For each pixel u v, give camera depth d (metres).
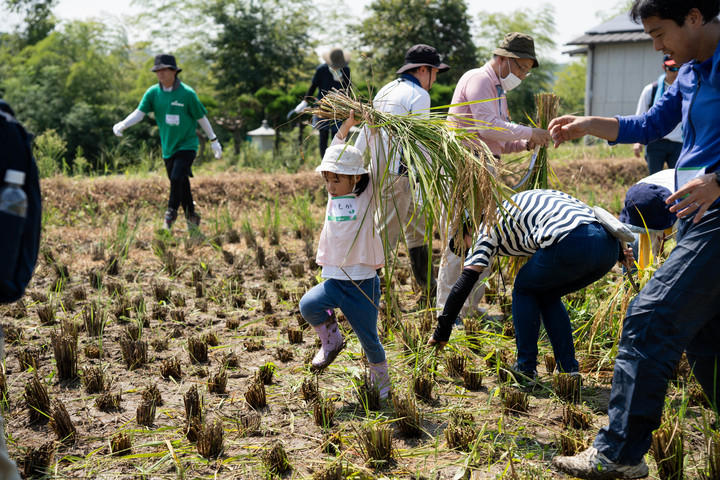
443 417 3.33
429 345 3.64
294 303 5.24
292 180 10.54
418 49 4.63
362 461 2.90
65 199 8.86
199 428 3.06
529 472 2.72
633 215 3.80
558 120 3.20
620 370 2.53
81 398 3.49
